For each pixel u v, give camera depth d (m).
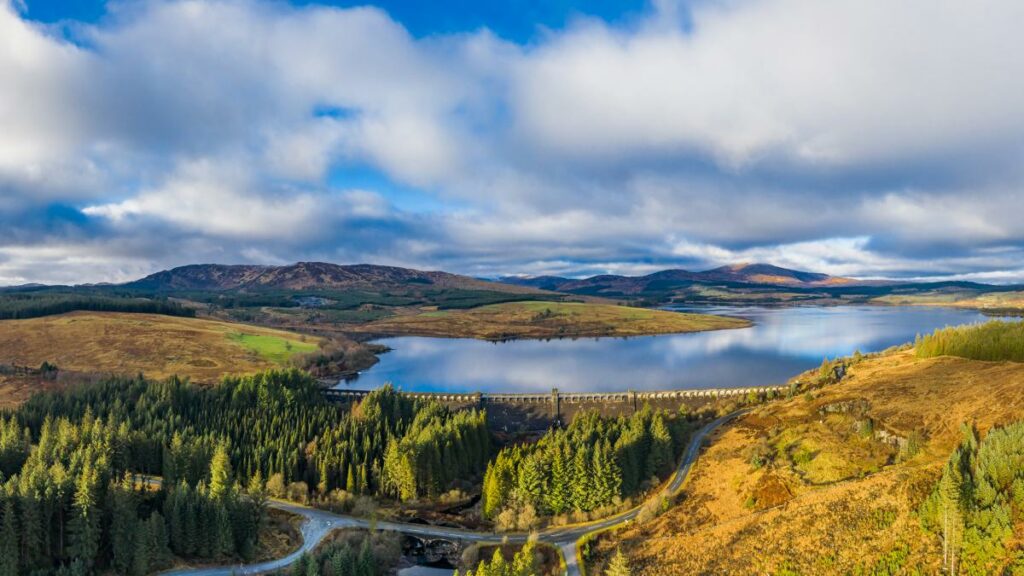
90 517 116.69
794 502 127.75
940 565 90.75
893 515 106.56
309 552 123.12
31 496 113.88
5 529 108.00
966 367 184.50
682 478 165.12
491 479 160.88
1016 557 84.69
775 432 173.38
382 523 155.50
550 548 136.62
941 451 132.00
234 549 130.62
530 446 184.25
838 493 123.56
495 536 146.62
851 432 157.62
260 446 187.62
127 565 117.56
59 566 114.38
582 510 155.50
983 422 135.00
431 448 179.62
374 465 183.12
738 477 151.62
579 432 189.12
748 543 116.75
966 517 92.38
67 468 141.75
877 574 94.06
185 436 185.38
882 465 136.88
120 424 186.88
